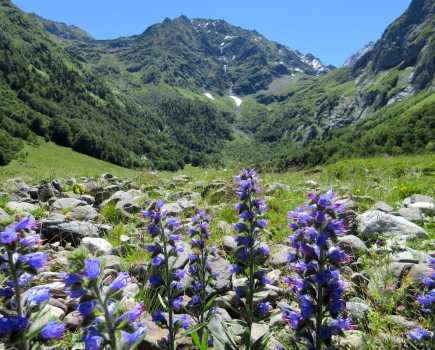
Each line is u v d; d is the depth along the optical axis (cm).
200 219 106
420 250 154
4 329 53
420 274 115
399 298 109
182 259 121
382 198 260
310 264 69
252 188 91
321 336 68
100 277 56
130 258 144
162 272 87
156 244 87
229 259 144
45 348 58
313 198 70
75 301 104
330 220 69
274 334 92
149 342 84
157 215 87
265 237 170
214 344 82
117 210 216
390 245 153
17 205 223
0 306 58
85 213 210
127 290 114
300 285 71
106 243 162
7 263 58
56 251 163
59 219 190
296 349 85
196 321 96
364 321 100
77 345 81
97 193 271
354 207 215
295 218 74
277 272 131
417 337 81
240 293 89
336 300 67
